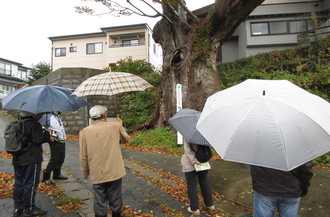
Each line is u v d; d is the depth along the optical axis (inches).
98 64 975.0
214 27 372.2
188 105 362.0
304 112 71.6
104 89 138.5
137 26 915.4
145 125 436.1
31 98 121.3
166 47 429.1
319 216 140.2
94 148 117.2
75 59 991.6
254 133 71.2
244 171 219.1
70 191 171.5
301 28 673.6
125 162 260.5
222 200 169.5
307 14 669.3
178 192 178.4
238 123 74.0
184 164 142.5
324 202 153.6
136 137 367.6
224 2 340.5
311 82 398.6
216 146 76.0
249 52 688.4
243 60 605.0
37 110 118.5
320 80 398.3
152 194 173.6
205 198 146.3
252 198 165.6
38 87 129.6
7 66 1510.8
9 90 1513.3
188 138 129.5
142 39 952.3
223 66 634.2
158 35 466.9
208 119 84.0
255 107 74.7
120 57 920.9
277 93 78.3
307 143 68.2
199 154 135.4
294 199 84.5
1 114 711.1
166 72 408.5
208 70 370.9
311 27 663.1
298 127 69.5
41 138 131.2
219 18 359.3
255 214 89.9
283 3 684.1
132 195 170.4
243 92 83.3
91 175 117.1
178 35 408.2
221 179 203.6
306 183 86.0
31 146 129.7
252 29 691.4
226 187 188.2
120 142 133.2
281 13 681.0
